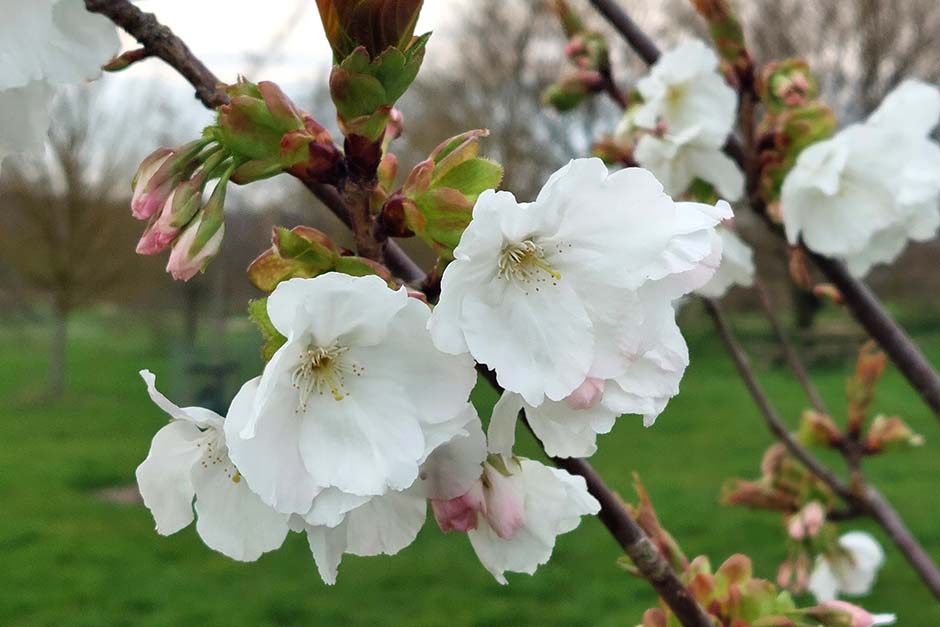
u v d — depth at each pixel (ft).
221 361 8.63
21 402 10.82
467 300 0.72
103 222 10.15
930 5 12.10
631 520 0.95
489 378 0.81
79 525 5.91
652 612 1.04
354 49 0.75
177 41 0.87
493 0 11.78
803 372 1.99
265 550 0.77
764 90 1.49
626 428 8.97
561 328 0.73
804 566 1.99
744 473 7.13
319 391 0.73
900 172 1.44
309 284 0.70
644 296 0.75
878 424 1.89
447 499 0.75
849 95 12.50
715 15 1.48
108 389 11.71
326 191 0.90
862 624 1.00
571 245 0.75
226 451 0.79
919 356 1.49
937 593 1.78
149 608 4.61
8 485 6.91
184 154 0.78
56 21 0.69
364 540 0.77
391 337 0.73
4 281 11.81
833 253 1.46
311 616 4.52
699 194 1.59
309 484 0.71
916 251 13.04
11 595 4.72
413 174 0.76
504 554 0.84
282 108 0.77
